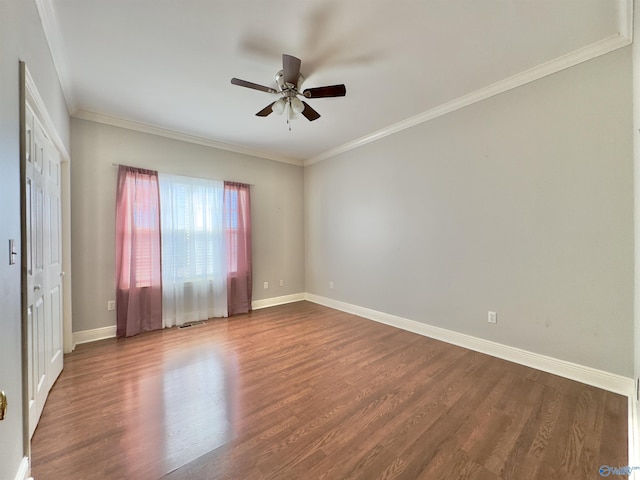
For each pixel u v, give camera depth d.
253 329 3.63
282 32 2.00
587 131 2.20
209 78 2.56
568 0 1.72
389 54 2.24
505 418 1.82
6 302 1.17
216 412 1.91
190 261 3.93
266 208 4.86
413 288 3.51
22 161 1.40
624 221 2.06
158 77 2.54
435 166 3.23
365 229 4.14
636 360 1.89
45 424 1.78
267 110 2.60
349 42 2.10
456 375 2.39
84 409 1.94
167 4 1.74
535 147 2.47
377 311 3.99
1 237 1.12
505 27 1.95
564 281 2.34
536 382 2.26
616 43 2.04
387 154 3.79
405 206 3.58
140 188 3.50
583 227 2.24
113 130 3.37
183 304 3.84
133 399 2.06
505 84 2.61
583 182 2.23
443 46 2.15
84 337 3.18
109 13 1.80
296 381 2.31
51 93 2.07
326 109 3.18
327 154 4.75
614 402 1.97
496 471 1.42
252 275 4.66
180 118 3.38
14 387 1.26
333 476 1.39
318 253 5.04
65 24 1.89
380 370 2.50
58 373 2.41
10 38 1.24
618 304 2.09
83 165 3.17
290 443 1.62
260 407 1.96
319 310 4.57
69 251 2.93
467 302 2.98
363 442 1.62
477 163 2.86
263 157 4.79
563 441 1.61
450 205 3.10
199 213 4.03
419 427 1.75
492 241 2.77
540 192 2.45
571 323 2.31
